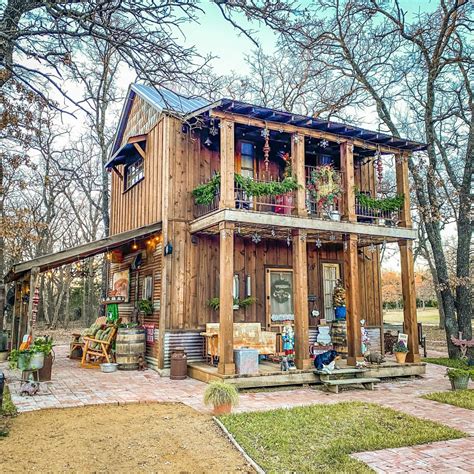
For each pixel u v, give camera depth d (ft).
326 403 24.00
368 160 43.09
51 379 29.50
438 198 49.73
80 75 16.10
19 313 40.19
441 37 44.34
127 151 43.21
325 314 40.29
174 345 33.14
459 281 42.98
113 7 13.79
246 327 31.89
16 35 14.67
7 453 15.30
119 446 16.30
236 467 14.64
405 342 34.27
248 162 38.14
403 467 14.79
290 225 31.09
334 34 49.93
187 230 35.17
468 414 21.86
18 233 35.68
